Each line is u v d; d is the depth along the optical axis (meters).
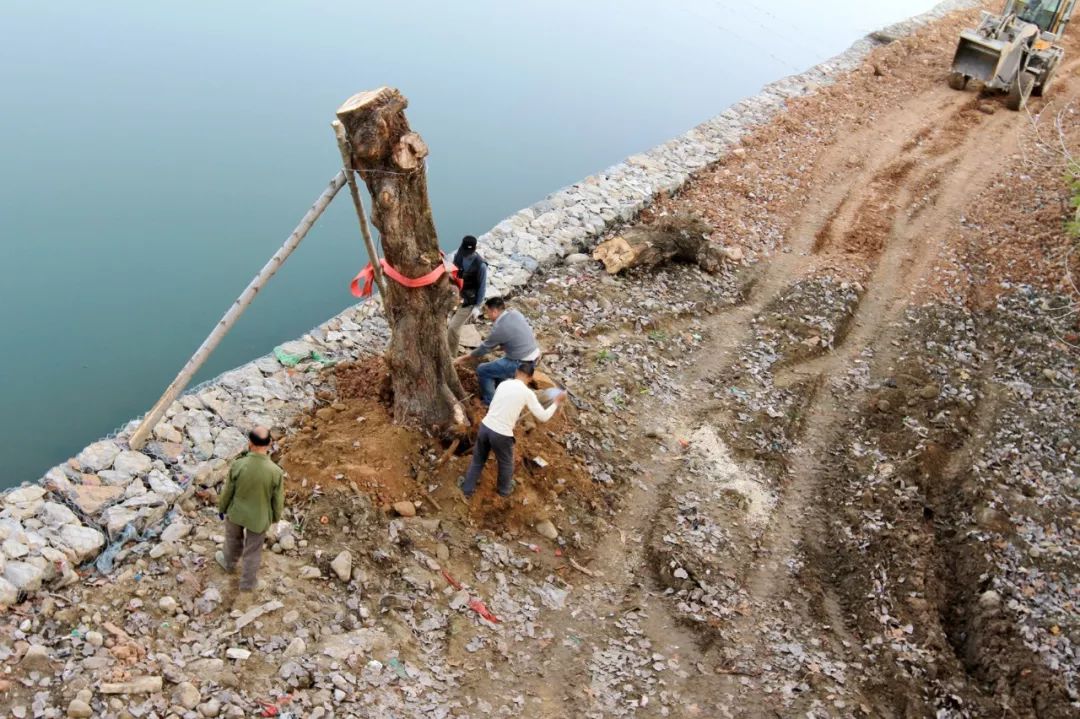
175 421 8.01
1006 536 8.89
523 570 7.79
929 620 8.05
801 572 8.45
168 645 6.16
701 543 8.48
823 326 12.04
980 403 11.01
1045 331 12.41
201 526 7.14
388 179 7.01
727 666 7.32
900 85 21.72
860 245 14.41
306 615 6.63
